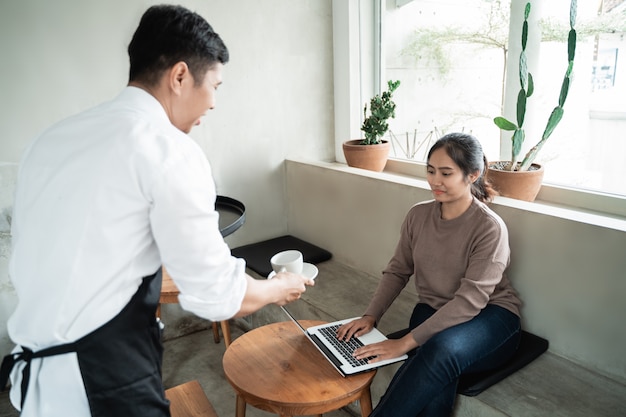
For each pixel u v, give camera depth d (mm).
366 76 2926
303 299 2248
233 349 1590
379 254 2414
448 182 1570
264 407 1371
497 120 1992
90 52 2260
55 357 887
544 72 2092
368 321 1665
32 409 892
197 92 988
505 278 1734
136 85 963
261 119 2787
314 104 2949
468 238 1608
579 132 2004
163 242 896
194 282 921
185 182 883
